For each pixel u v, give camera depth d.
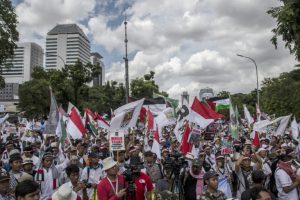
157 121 15.79
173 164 8.07
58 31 110.00
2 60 37.66
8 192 6.14
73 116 13.52
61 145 11.53
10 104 110.62
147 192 6.17
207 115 12.66
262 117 28.88
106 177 5.98
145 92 63.41
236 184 8.48
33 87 57.94
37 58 144.62
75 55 108.81
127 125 10.66
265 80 66.25
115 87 66.81
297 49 15.80
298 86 49.59
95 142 15.95
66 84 49.62
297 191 7.90
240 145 14.03
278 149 11.68
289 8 15.11
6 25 37.53
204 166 10.33
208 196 6.38
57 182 8.16
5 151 12.12
